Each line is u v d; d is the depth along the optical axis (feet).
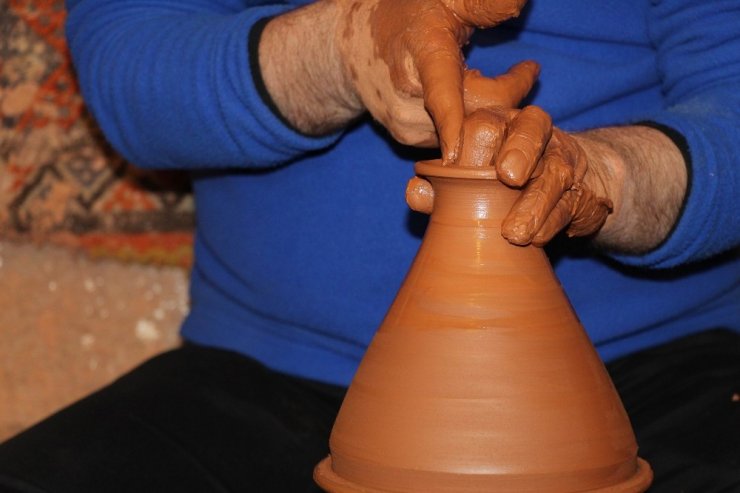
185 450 4.00
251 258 4.63
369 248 4.34
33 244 6.91
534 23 4.33
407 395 2.91
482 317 2.91
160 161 4.70
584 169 3.14
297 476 4.00
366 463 2.94
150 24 4.56
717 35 4.28
